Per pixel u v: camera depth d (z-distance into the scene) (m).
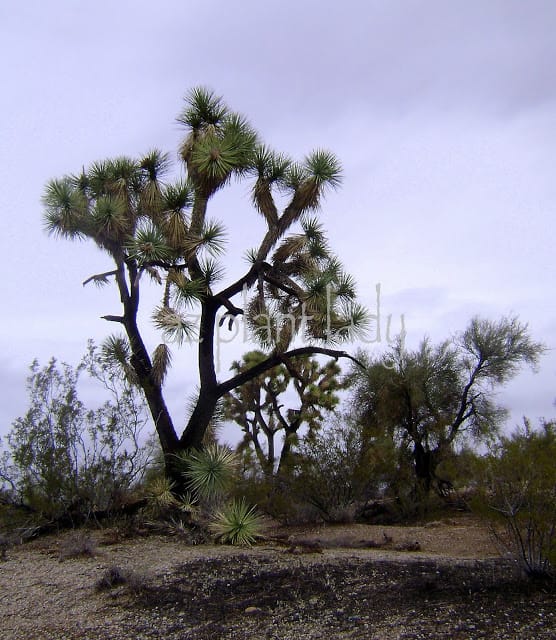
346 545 10.02
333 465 13.80
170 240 11.06
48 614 6.86
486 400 18.84
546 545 6.89
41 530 10.73
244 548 9.33
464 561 7.95
